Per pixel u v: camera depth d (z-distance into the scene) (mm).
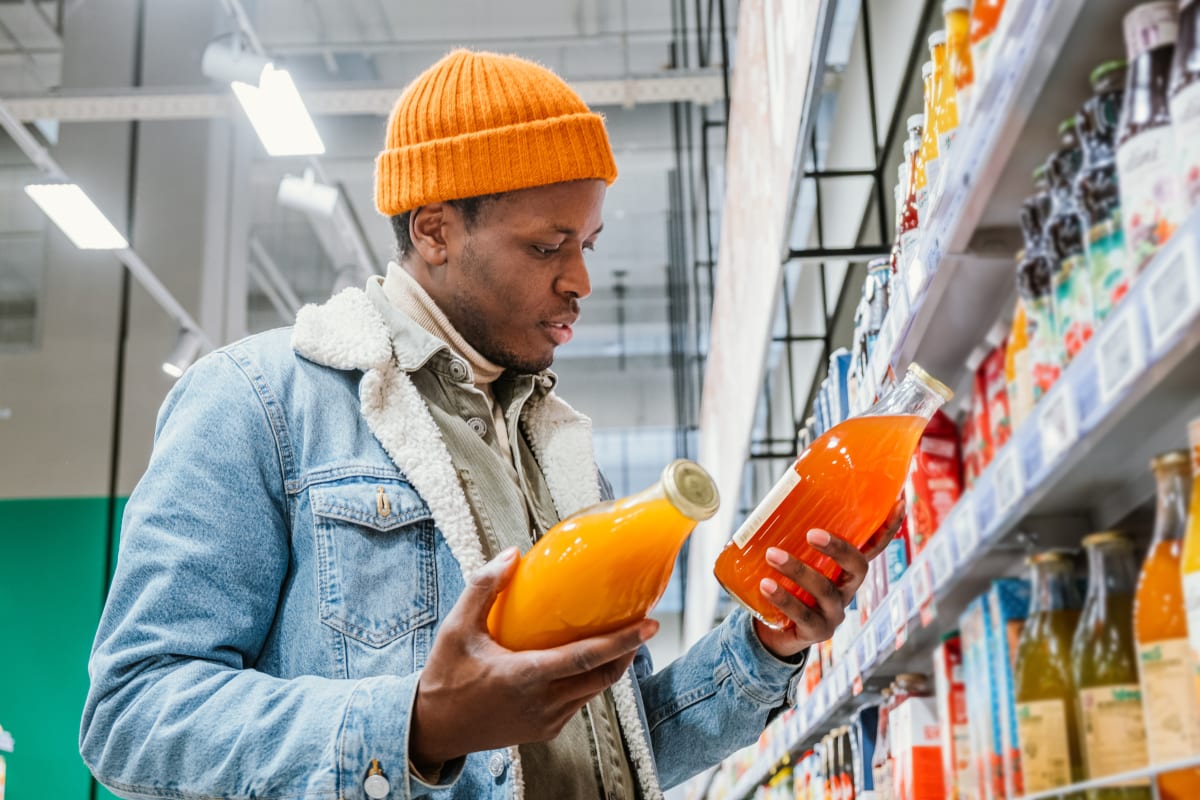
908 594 1489
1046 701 1178
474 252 1433
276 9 8781
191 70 9258
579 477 1587
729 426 3693
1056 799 1140
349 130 9938
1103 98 945
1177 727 934
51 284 10086
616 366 14406
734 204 3252
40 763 9320
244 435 1314
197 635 1191
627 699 1415
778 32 2010
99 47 9281
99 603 9609
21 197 10008
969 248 1234
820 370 4438
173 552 1216
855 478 1260
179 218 9594
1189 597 902
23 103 7012
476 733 1024
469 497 1374
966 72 1151
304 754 1069
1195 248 700
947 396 1271
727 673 1494
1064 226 1031
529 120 1433
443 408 1432
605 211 11641
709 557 4840
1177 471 971
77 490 9758
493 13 8812
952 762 1558
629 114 9602
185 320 8406
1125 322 812
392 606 1274
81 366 9953
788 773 3246
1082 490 1131
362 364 1372
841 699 2074
